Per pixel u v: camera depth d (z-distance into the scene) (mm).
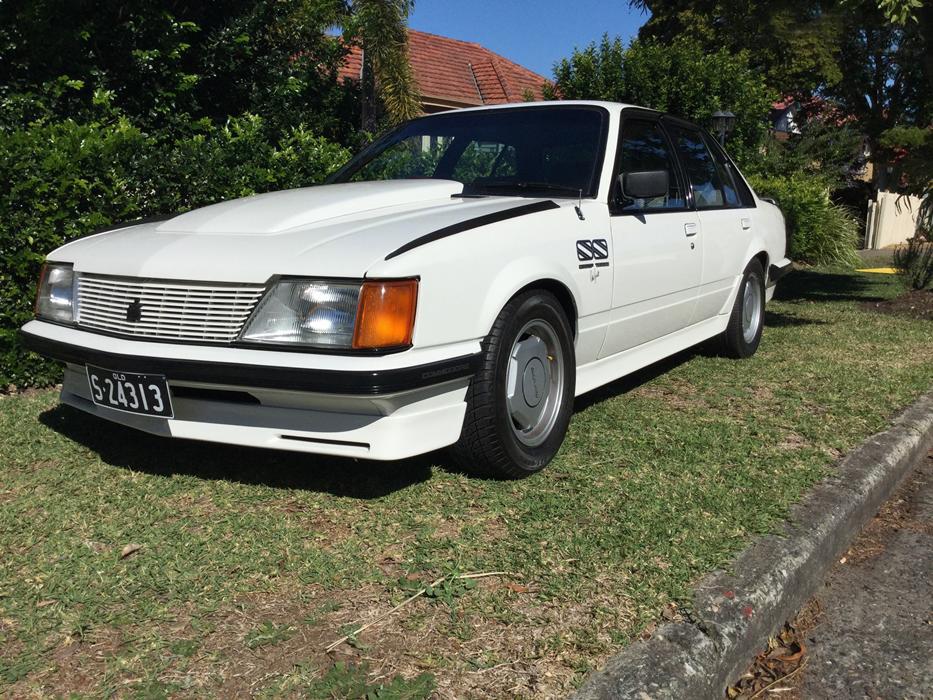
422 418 2885
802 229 11117
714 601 2402
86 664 2104
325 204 3367
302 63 9477
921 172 9383
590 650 2158
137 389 2959
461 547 2729
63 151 4719
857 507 3229
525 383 3342
